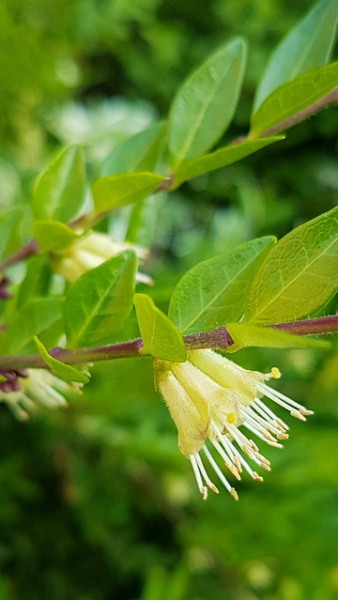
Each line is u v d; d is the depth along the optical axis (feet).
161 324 0.33
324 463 0.70
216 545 0.73
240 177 1.27
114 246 0.47
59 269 0.46
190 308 0.36
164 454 0.70
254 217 0.87
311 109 0.43
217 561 0.79
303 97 0.42
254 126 0.44
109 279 0.38
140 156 0.48
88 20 1.00
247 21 1.24
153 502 0.80
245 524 0.72
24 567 0.80
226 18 1.24
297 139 1.27
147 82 1.26
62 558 0.82
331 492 0.75
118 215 0.55
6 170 0.84
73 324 0.38
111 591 0.84
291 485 0.71
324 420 0.82
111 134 1.00
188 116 0.45
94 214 0.45
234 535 0.72
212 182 1.25
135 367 0.71
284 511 0.71
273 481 0.71
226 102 0.45
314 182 1.31
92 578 0.83
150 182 0.42
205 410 0.35
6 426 0.76
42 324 0.42
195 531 0.75
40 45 0.87
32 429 0.77
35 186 0.47
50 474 0.80
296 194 1.31
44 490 0.81
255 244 0.36
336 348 0.83
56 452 0.77
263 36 1.27
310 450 0.72
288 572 0.72
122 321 0.38
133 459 0.76
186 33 1.32
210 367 0.35
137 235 0.51
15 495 0.79
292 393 0.84
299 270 0.35
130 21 1.26
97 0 1.08
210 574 0.78
